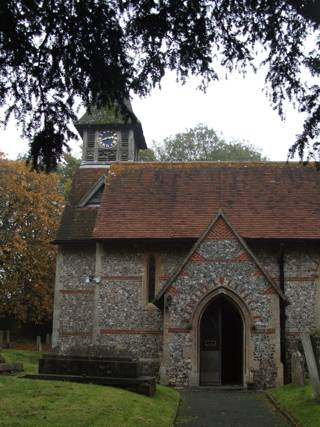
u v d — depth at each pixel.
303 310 19.84
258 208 21.81
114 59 6.97
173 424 10.60
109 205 22.36
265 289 17.73
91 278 20.89
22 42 6.56
